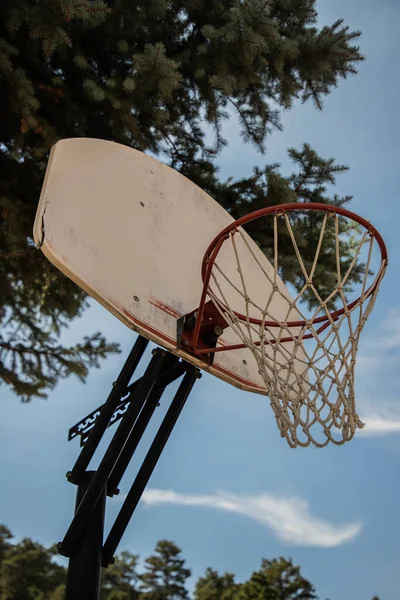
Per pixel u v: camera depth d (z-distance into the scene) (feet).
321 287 23.30
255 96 22.09
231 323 13.00
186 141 23.12
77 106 20.20
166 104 21.76
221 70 19.81
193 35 21.07
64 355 28.32
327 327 13.67
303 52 21.43
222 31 19.69
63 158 12.92
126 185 13.74
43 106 20.34
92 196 12.96
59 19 17.43
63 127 20.48
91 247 12.35
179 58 20.51
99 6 17.72
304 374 12.27
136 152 14.34
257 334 14.12
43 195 12.19
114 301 12.23
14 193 21.35
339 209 12.75
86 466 13.06
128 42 20.81
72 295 26.89
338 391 12.17
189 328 13.11
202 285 13.97
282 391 12.64
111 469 12.30
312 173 22.47
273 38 19.81
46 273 24.73
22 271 24.30
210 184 22.54
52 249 11.75
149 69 18.53
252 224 22.18
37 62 19.70
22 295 27.12
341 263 24.04
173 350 12.73
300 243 21.90
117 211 13.20
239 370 13.74
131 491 13.37
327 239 23.48
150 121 21.02
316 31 22.39
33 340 28.04
